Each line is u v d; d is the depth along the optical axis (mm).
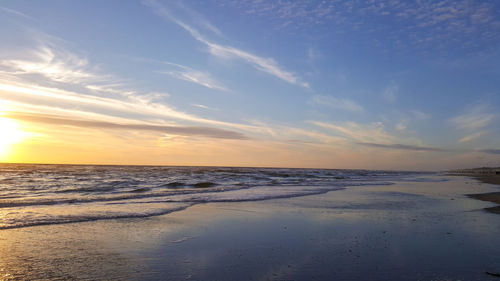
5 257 7152
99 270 6453
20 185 28391
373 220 12070
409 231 10086
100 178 40094
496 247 8180
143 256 7438
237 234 9742
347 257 7312
